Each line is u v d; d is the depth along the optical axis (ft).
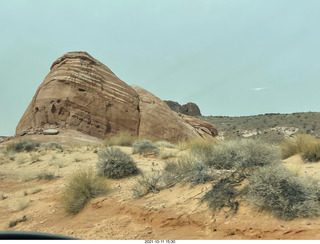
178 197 23.53
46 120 118.73
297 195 17.49
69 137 104.68
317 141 37.96
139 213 22.29
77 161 53.21
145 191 26.53
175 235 17.78
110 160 36.47
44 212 28.35
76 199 27.73
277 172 18.74
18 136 111.24
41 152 67.56
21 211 30.27
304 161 35.96
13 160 66.03
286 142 43.75
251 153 24.29
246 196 19.21
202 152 34.63
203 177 25.27
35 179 45.16
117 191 29.58
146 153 52.03
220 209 19.22
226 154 28.96
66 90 120.98
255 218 17.30
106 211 25.22
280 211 16.93
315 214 16.53
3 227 25.57
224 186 21.31
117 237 18.76
